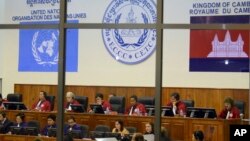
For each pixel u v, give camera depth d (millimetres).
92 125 13438
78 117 13594
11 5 18125
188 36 15852
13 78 18062
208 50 15602
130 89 16594
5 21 18156
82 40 17203
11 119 14141
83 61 17203
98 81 17000
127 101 16609
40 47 17688
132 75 16578
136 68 16547
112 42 16859
